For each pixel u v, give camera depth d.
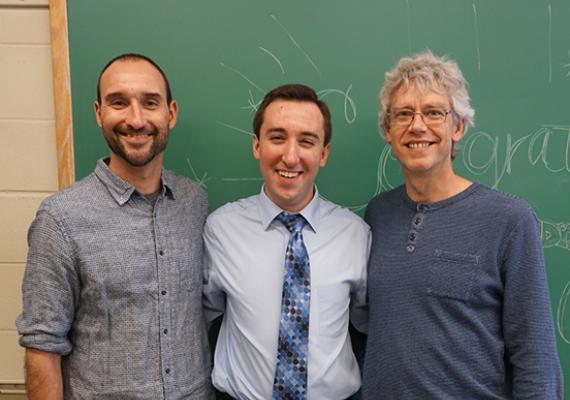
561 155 1.34
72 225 1.01
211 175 1.36
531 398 0.93
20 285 1.39
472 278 0.96
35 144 1.35
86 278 1.01
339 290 1.12
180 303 1.09
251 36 1.31
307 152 1.07
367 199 1.37
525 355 0.94
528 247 0.94
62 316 1.01
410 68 1.02
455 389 0.97
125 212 1.06
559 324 1.37
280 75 1.33
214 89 1.33
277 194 1.10
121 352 1.02
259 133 1.12
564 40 1.30
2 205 1.37
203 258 1.20
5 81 1.33
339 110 1.34
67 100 1.31
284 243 1.14
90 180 1.08
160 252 1.07
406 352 1.01
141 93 1.02
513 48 1.31
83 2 1.29
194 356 1.11
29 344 0.99
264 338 1.09
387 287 1.05
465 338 0.97
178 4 1.30
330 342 1.11
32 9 1.31
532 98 1.32
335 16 1.31
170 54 1.31
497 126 1.33
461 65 1.32
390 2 1.30
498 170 1.35
